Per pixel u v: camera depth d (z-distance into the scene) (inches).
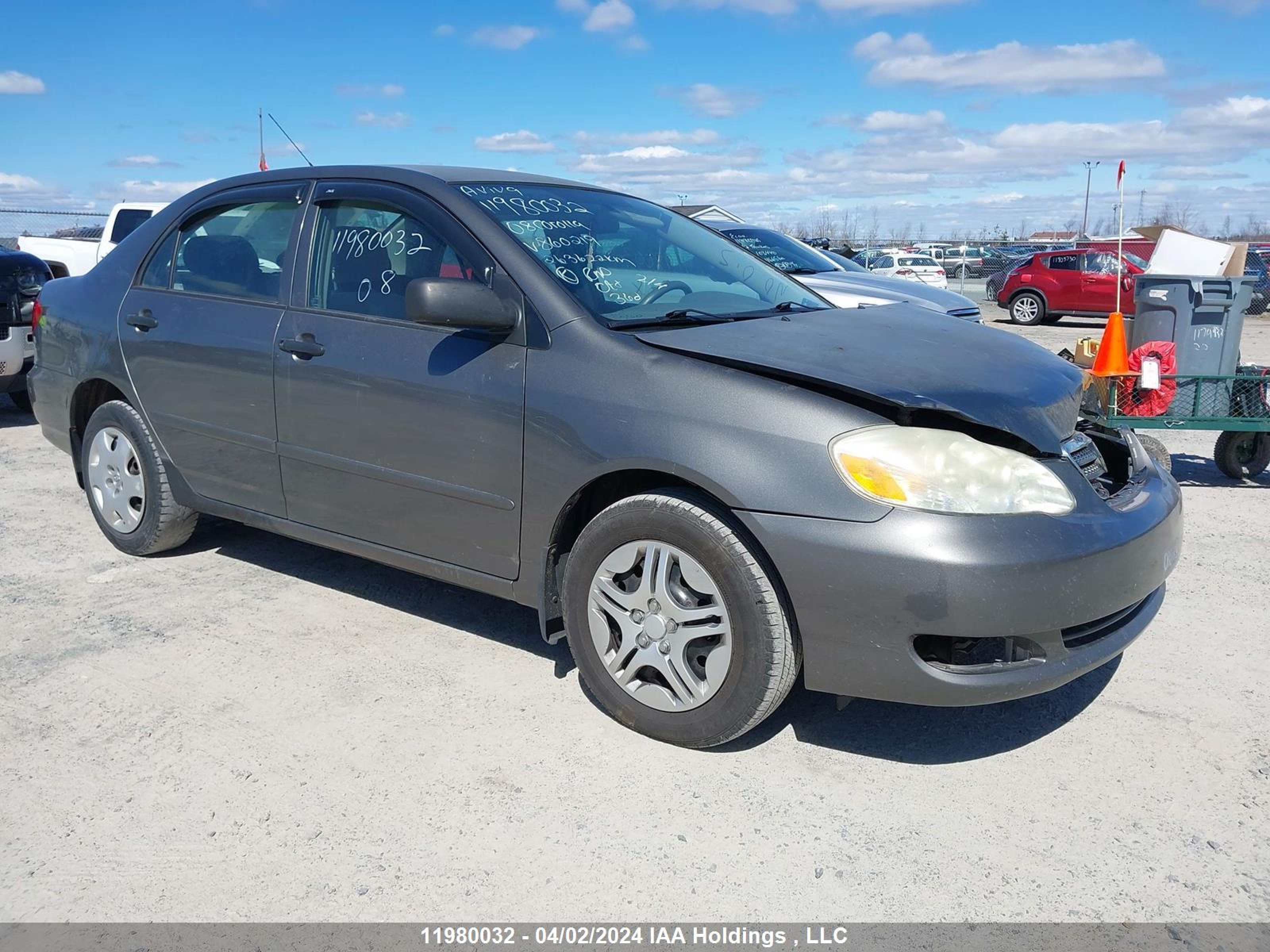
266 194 162.1
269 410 152.1
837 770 118.2
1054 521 107.9
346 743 122.2
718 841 104.7
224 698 133.1
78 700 132.4
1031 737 126.0
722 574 112.6
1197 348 241.3
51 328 191.3
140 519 180.4
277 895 96.0
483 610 163.2
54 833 104.7
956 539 103.7
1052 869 100.6
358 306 145.1
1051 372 130.2
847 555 105.6
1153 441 242.1
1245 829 106.8
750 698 113.6
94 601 165.5
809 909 94.7
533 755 120.0
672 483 120.6
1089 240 1013.8
